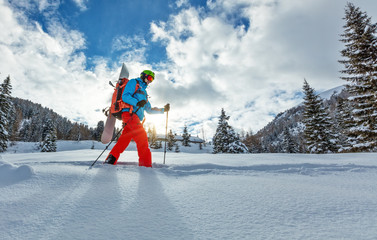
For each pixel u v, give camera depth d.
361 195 1.37
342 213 1.03
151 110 3.39
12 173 1.53
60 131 81.88
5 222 0.86
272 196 1.34
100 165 2.19
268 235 0.80
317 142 20.52
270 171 2.37
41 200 1.12
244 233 0.82
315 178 2.02
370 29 14.40
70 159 3.25
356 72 14.52
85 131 91.94
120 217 0.97
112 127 2.99
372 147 14.15
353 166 2.62
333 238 0.76
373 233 0.79
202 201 1.23
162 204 1.17
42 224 0.86
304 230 0.84
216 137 28.66
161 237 0.79
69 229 0.83
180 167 2.67
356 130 14.71
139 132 2.58
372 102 13.72
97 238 0.77
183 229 0.86
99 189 1.37
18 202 1.07
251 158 3.82
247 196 1.34
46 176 1.56
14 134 51.19
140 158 2.54
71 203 1.10
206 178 1.93
